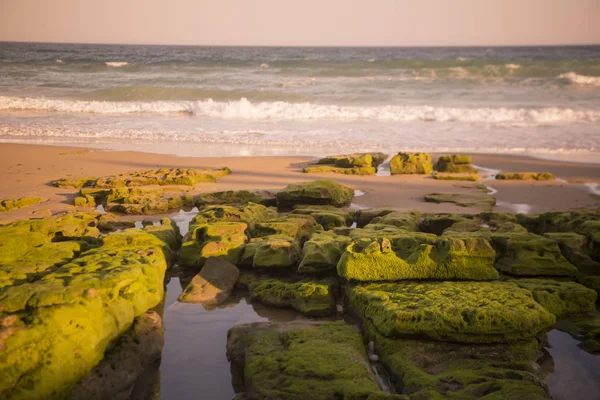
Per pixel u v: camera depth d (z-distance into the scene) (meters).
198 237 9.08
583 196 13.44
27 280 6.66
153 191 12.80
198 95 30.47
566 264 8.19
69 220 9.97
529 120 24.36
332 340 6.03
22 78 35.94
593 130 22.20
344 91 32.12
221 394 5.54
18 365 4.74
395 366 5.73
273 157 17.53
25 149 17.98
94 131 21.58
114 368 5.50
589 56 73.06
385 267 7.48
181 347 6.43
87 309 5.50
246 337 6.24
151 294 6.84
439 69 39.53
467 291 6.87
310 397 4.96
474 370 5.54
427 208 12.28
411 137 21.05
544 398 4.92
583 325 6.90
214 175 14.66
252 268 8.58
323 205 11.98
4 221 10.59
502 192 13.84
